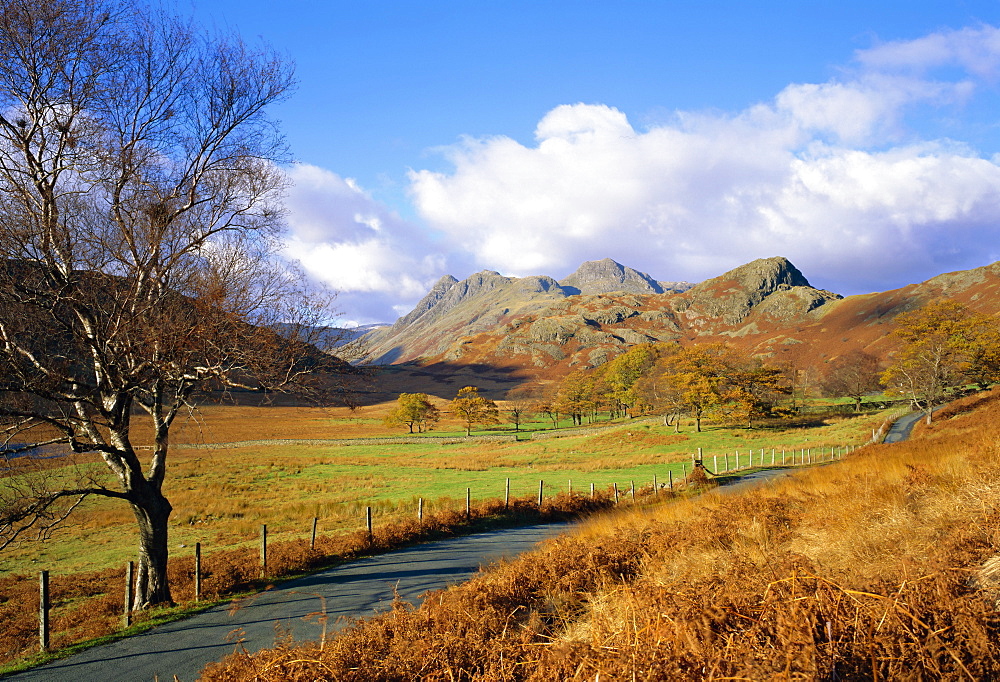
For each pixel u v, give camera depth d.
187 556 19.27
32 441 12.38
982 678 3.02
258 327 10.95
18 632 11.83
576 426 99.69
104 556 21.70
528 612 6.84
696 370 75.00
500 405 141.62
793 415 69.69
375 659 5.11
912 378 60.81
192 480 48.53
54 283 10.81
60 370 11.12
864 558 5.34
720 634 3.67
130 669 8.27
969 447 14.63
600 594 6.21
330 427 114.94
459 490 37.03
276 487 43.88
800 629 3.43
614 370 105.31
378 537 17.86
